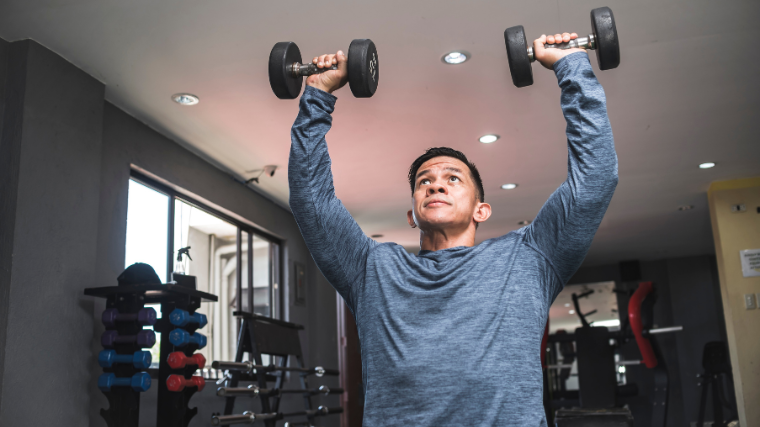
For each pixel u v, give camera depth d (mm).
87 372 2799
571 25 2773
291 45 1411
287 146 4090
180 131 3773
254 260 5113
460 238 1318
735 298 4934
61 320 2695
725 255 5035
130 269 2799
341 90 3369
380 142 4105
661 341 8172
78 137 2939
